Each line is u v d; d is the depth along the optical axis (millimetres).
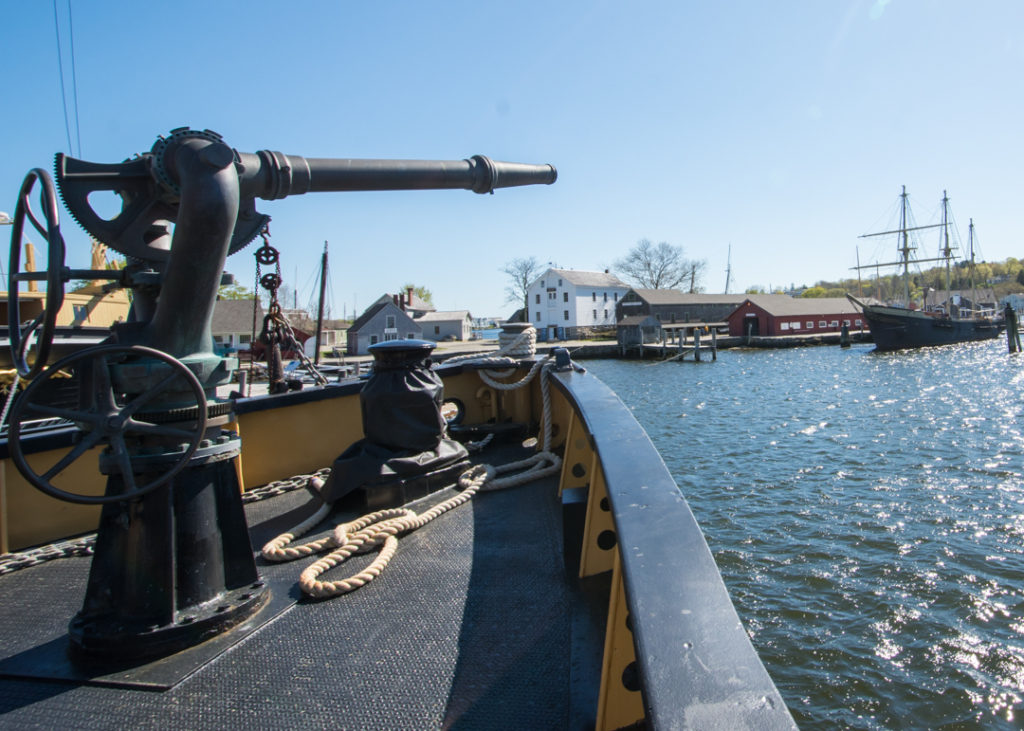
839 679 6949
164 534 2076
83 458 3473
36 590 2730
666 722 817
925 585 8875
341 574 2623
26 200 2105
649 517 1395
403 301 70875
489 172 3369
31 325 2328
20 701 1846
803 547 10344
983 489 13250
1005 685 6707
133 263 2191
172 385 2088
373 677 1876
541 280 83625
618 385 37781
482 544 2846
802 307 76125
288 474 4195
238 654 2029
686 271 98562
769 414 24625
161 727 1713
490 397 5113
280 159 2486
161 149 1998
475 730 1617
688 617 1035
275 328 4496
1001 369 38156
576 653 1887
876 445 18031
